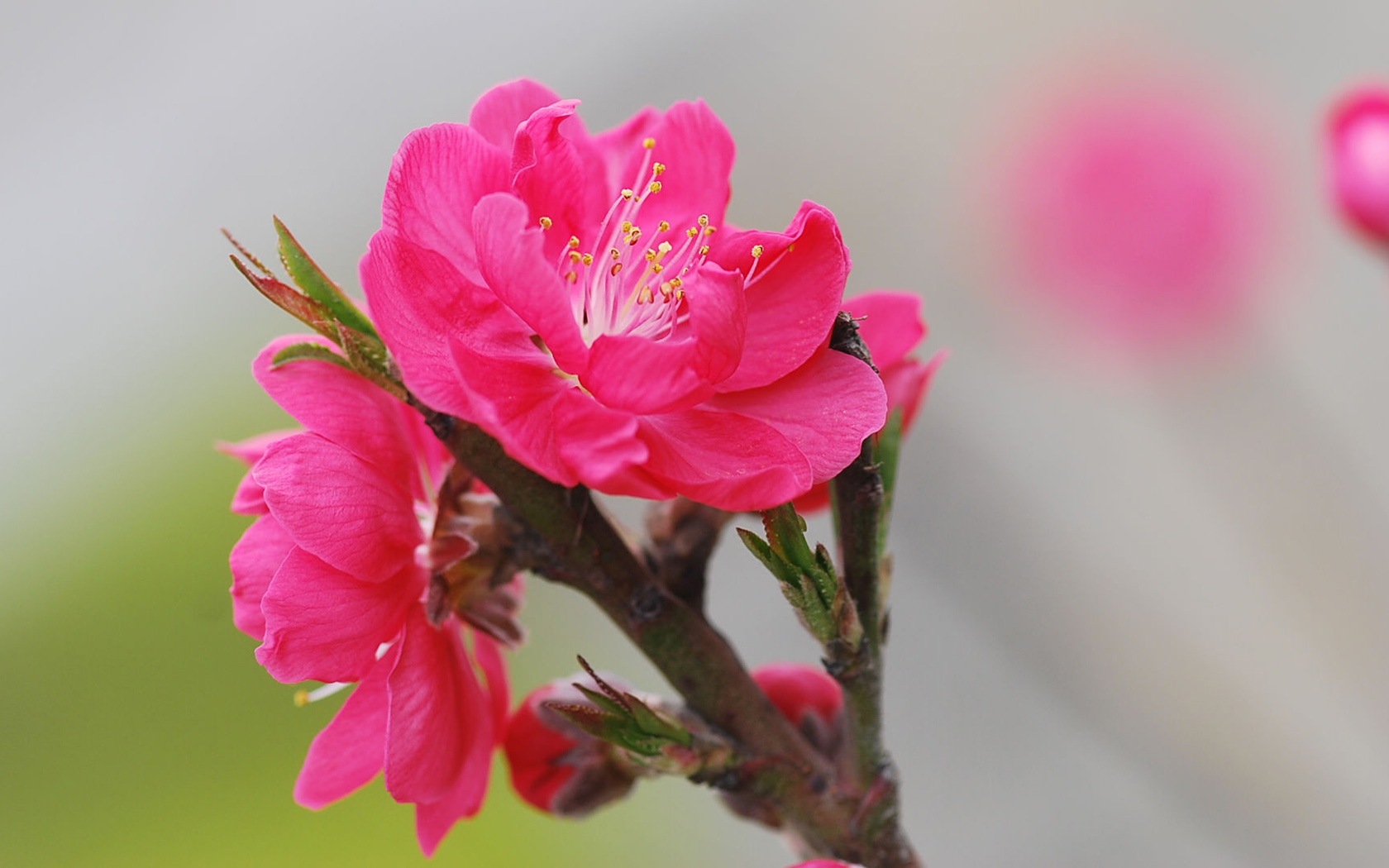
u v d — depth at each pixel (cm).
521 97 33
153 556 54
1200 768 41
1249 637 45
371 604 33
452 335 32
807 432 32
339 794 33
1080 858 54
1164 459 51
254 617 33
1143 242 53
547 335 32
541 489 33
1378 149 39
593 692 32
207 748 51
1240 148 55
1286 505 47
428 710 33
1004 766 56
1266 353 52
